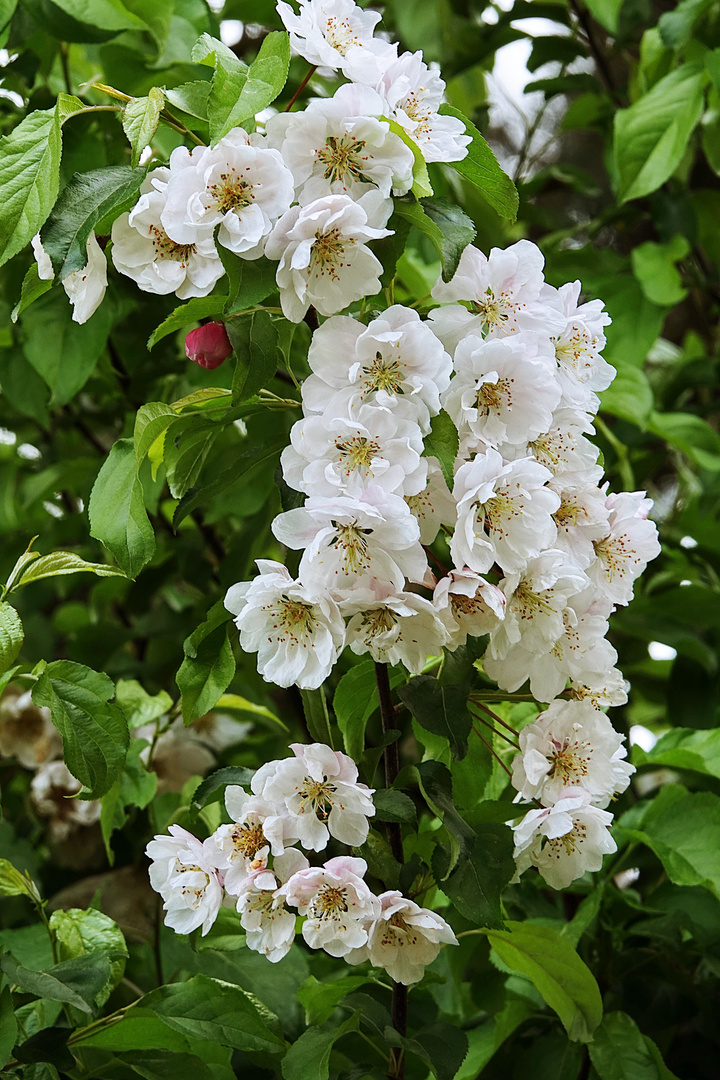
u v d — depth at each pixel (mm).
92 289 1073
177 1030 1107
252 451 1117
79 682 1111
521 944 1143
